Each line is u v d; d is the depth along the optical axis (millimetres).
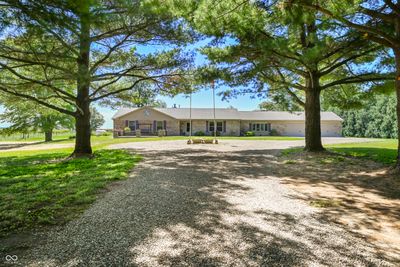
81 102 11562
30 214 3869
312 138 11648
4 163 10008
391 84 9898
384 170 7195
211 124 35625
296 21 5809
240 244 3006
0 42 6984
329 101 13242
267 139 26000
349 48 8742
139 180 6391
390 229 3504
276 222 3715
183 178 6680
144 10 7359
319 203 4625
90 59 11953
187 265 2535
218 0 6242
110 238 3102
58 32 3244
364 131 35656
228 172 7609
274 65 9672
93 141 23828
